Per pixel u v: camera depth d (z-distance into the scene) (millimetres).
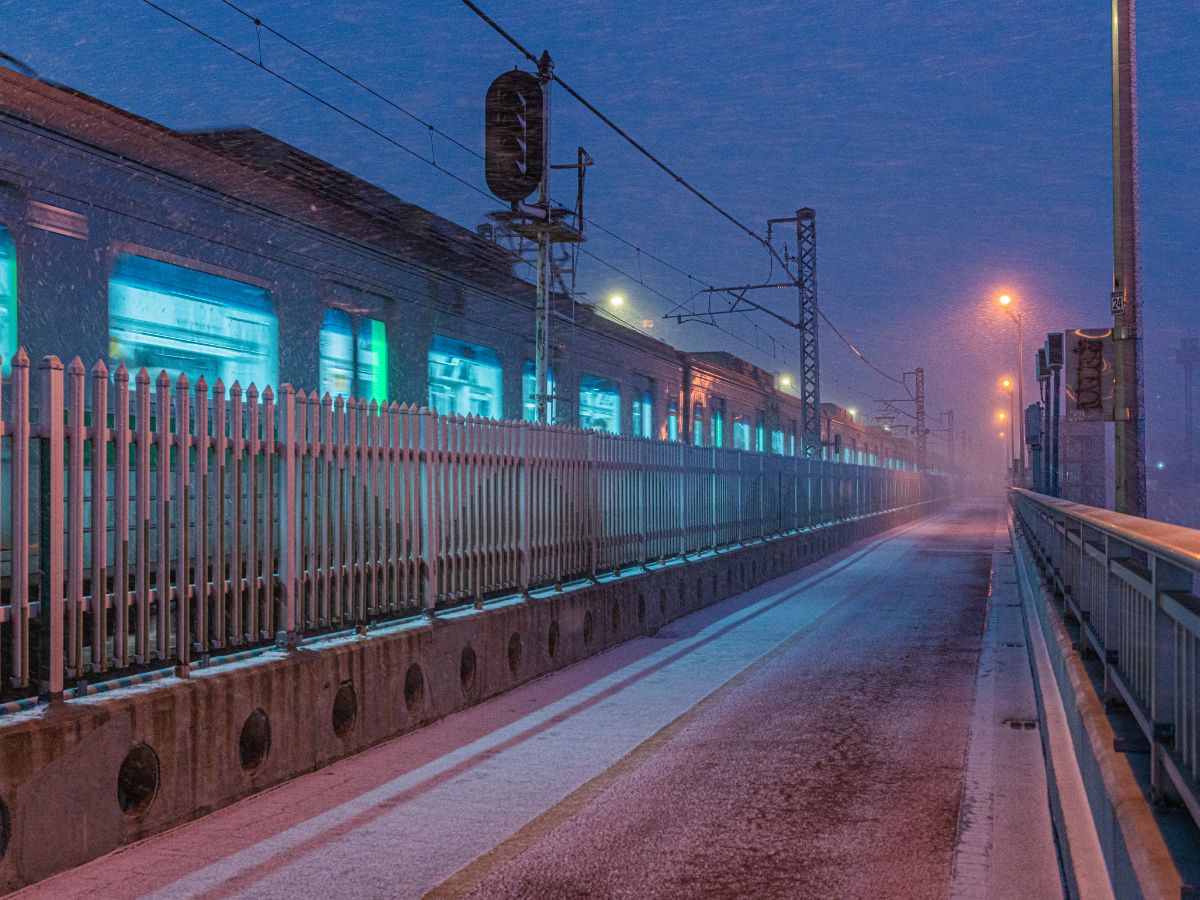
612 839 5371
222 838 5367
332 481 7305
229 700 5918
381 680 7527
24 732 4641
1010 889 4625
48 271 9398
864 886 4691
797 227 35812
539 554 10945
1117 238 9227
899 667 10688
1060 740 5449
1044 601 9859
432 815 5797
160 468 5730
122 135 10227
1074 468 18797
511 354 20266
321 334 14000
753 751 7230
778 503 23922
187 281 11328
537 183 15594
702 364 33781
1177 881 2529
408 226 15977
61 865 4809
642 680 10234
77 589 5199
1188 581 3230
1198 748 2801
